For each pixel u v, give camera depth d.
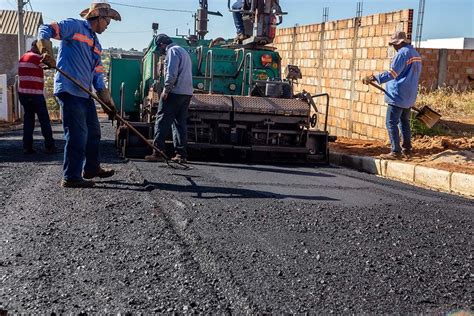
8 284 3.23
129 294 3.14
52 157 8.66
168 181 6.38
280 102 8.91
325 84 13.53
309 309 3.02
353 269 3.66
